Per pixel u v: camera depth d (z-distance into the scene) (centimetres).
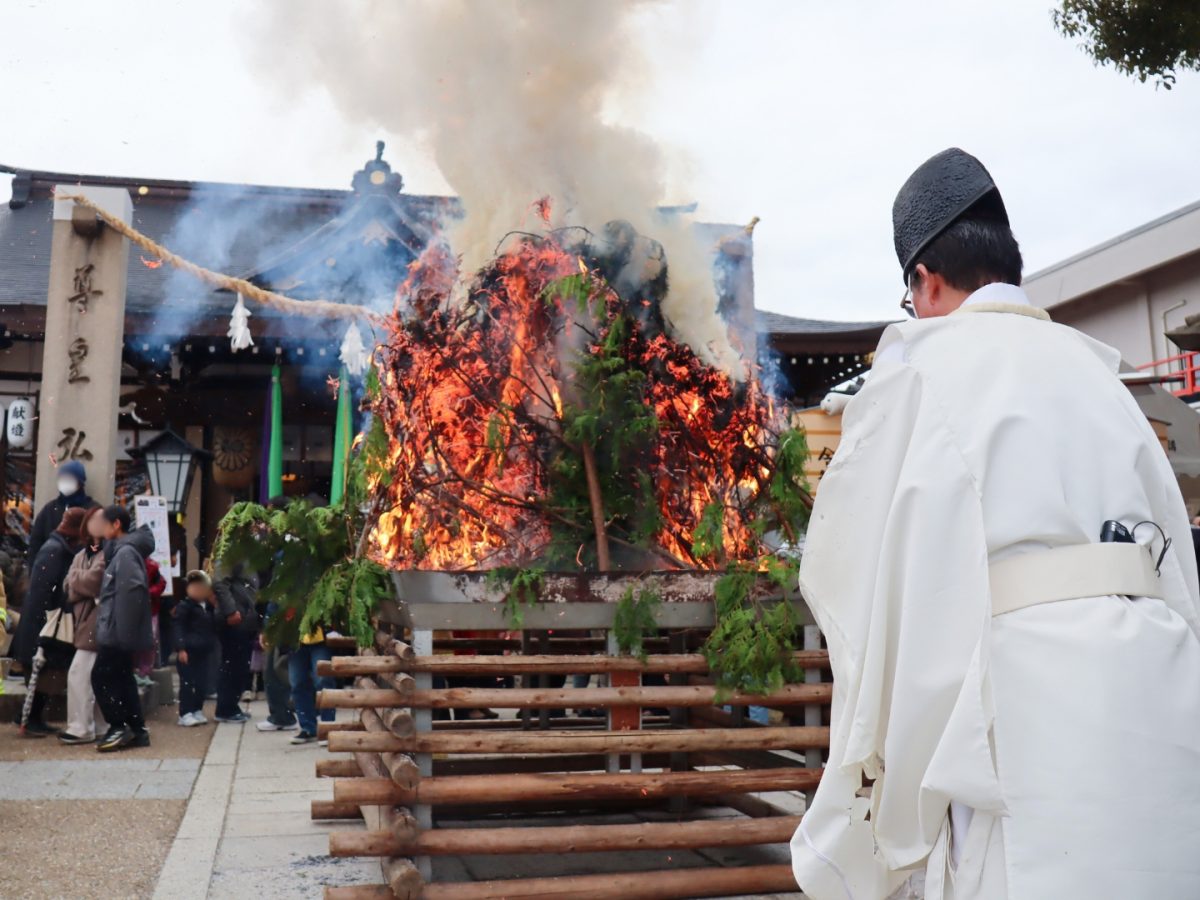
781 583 352
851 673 156
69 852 445
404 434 387
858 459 161
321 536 373
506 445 390
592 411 376
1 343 1384
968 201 175
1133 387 1024
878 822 153
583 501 394
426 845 319
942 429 152
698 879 335
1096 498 152
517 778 329
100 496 867
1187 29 682
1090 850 133
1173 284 1903
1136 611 145
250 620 889
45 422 866
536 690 340
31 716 777
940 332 163
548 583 345
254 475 1470
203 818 504
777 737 350
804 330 1426
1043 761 138
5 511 1369
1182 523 163
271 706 836
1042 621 144
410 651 332
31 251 1728
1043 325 166
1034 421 152
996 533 148
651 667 351
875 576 155
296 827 486
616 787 335
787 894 346
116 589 713
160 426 1452
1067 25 716
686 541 397
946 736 142
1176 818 136
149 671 966
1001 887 140
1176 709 141
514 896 319
